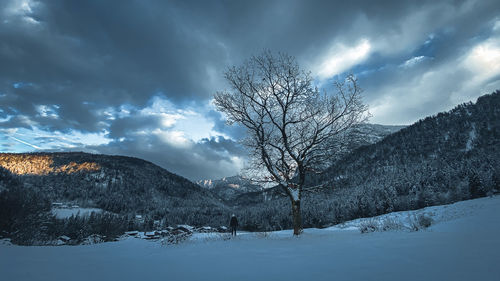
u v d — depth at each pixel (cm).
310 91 1576
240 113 1625
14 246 1213
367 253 592
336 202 7025
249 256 694
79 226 7062
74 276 527
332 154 1509
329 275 413
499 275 329
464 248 542
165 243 1303
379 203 7488
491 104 18425
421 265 423
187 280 453
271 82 1628
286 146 1507
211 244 1111
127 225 11294
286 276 431
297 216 1442
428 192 7475
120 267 628
